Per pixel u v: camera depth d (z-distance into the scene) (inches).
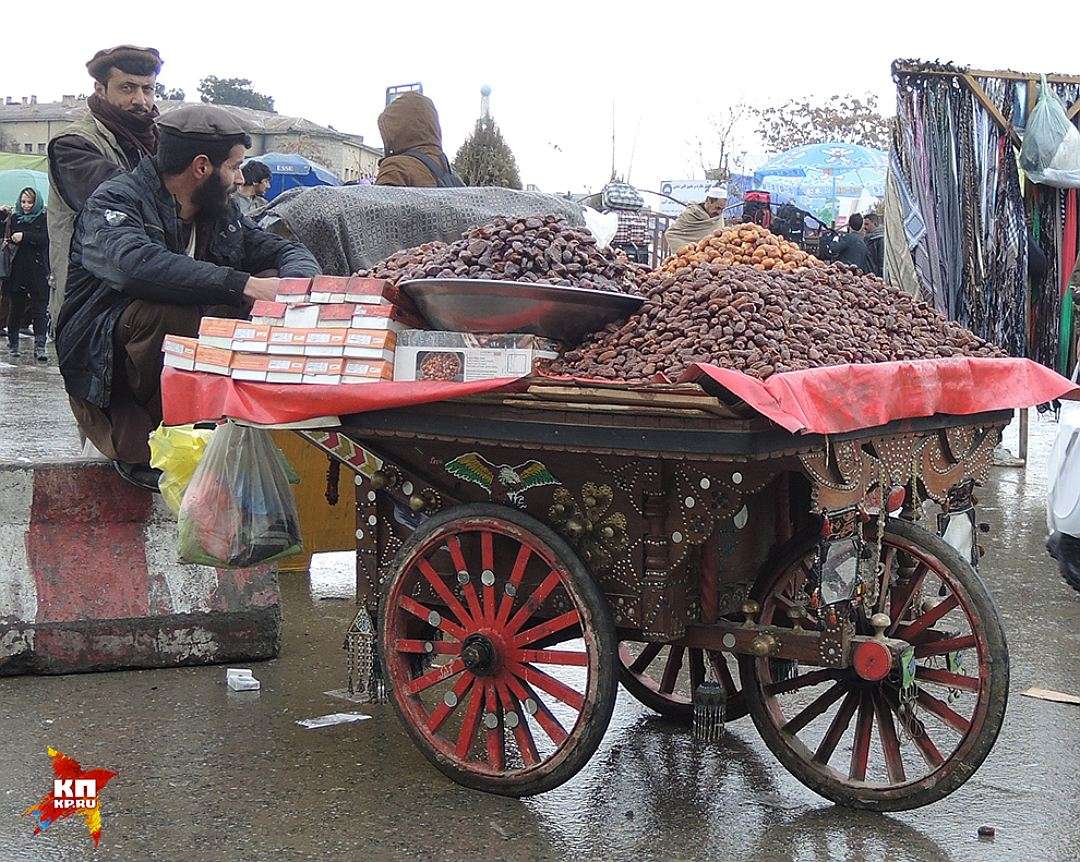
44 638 165.5
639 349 120.8
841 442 116.8
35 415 393.1
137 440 172.7
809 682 132.0
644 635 125.0
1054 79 320.5
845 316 131.6
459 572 129.7
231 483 151.1
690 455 110.8
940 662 185.8
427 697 164.2
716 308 121.7
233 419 131.7
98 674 168.4
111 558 172.2
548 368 121.9
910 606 139.3
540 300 121.6
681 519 120.4
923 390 124.2
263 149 1852.9
